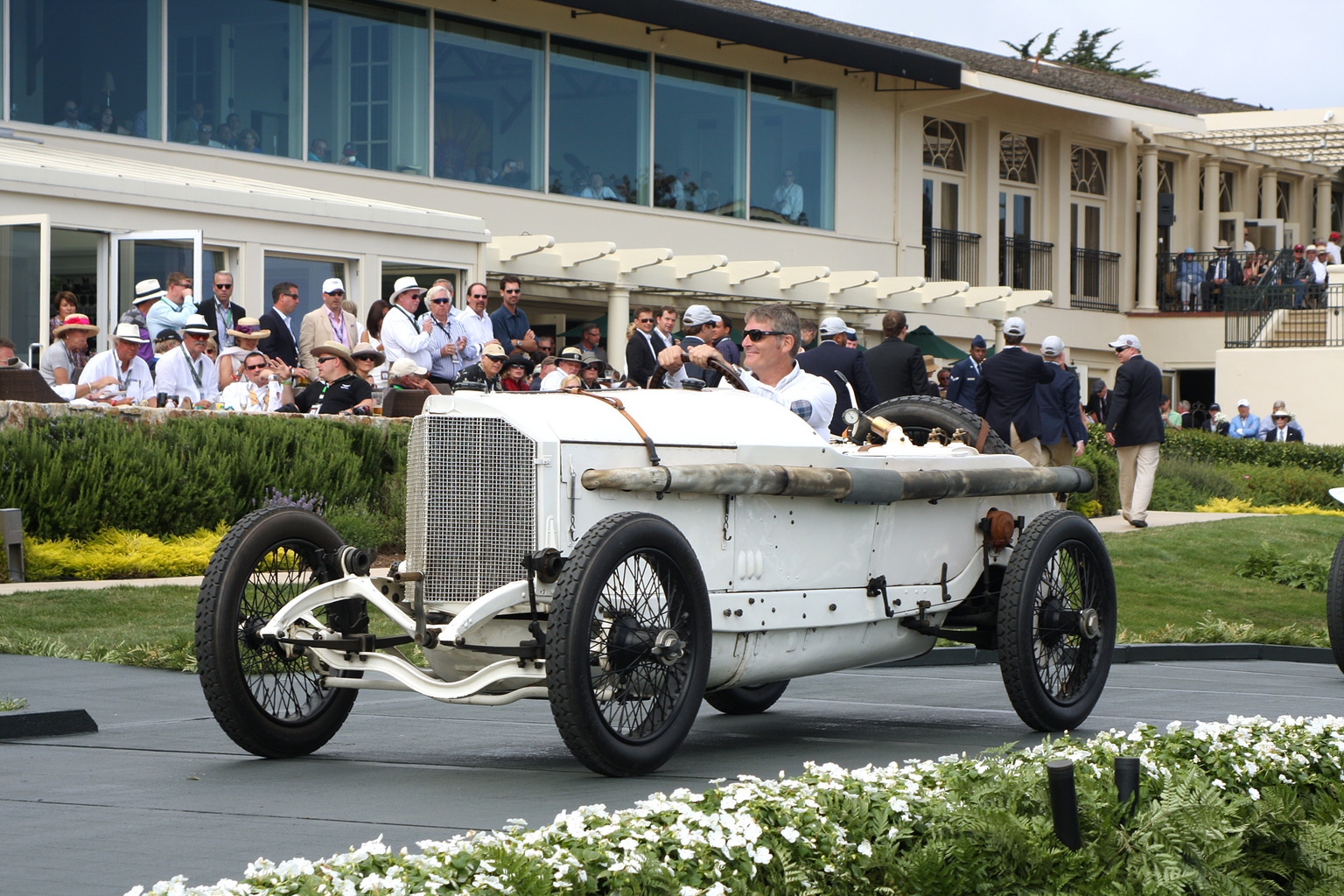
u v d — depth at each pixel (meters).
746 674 8.41
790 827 5.20
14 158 21.84
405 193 30.80
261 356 20.56
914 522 9.32
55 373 19.11
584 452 7.73
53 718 9.18
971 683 12.46
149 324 20.12
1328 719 7.41
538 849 4.85
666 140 36.22
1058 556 9.66
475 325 22.08
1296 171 57.97
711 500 8.11
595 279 31.94
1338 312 47.28
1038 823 5.45
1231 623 16.66
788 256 39.06
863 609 8.95
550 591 7.61
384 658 7.95
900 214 42.31
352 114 30.02
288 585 8.43
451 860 4.73
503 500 7.71
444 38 31.55
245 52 28.28
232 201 23.86
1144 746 6.83
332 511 18.83
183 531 18.36
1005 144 47.28
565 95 33.97
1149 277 51.56
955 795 5.76
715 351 9.21
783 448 8.54
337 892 4.50
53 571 16.73
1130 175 51.28
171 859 5.83
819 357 15.75
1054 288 48.53
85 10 26.00
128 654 12.35
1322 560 20.25
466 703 7.71
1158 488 33.03
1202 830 5.66
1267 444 40.38
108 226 22.19
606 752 7.37
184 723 9.66
